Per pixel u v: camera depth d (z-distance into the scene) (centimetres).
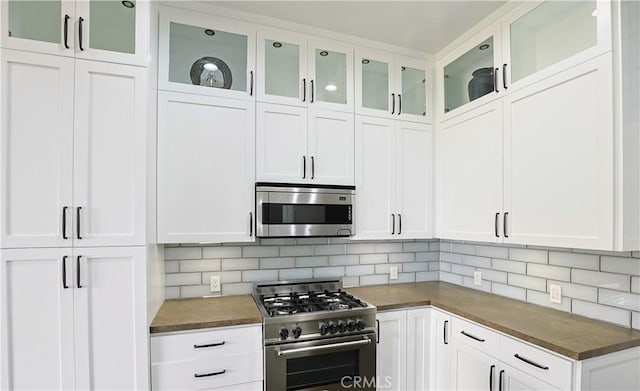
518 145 197
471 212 233
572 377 141
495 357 178
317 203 229
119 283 164
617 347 148
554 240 174
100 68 164
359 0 203
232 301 223
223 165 212
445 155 261
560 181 172
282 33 230
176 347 173
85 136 161
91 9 166
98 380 160
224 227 211
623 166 149
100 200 162
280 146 227
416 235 263
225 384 180
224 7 212
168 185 200
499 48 212
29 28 157
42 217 154
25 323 152
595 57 157
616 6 152
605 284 179
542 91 183
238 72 223
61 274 156
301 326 192
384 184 255
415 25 230
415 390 224
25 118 154
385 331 218
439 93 270
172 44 210
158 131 200
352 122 247
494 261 249
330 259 269
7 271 150
